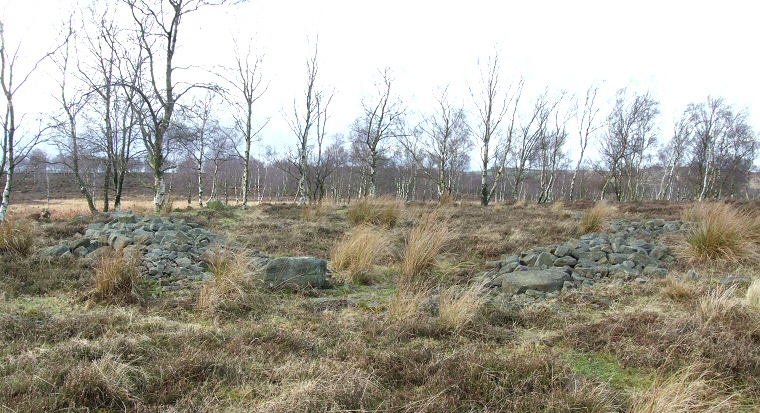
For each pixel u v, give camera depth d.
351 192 41.81
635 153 30.31
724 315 3.63
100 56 14.26
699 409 2.46
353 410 2.46
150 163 12.17
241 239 8.11
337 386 2.66
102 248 6.01
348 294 5.16
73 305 4.23
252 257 5.97
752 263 5.64
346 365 3.02
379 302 4.76
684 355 3.11
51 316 3.78
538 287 5.14
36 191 46.72
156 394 2.57
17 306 4.05
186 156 23.17
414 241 6.36
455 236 7.80
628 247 6.30
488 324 3.94
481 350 3.32
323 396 2.57
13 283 4.62
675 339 3.34
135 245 5.95
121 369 2.69
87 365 2.73
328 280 5.53
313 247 7.57
